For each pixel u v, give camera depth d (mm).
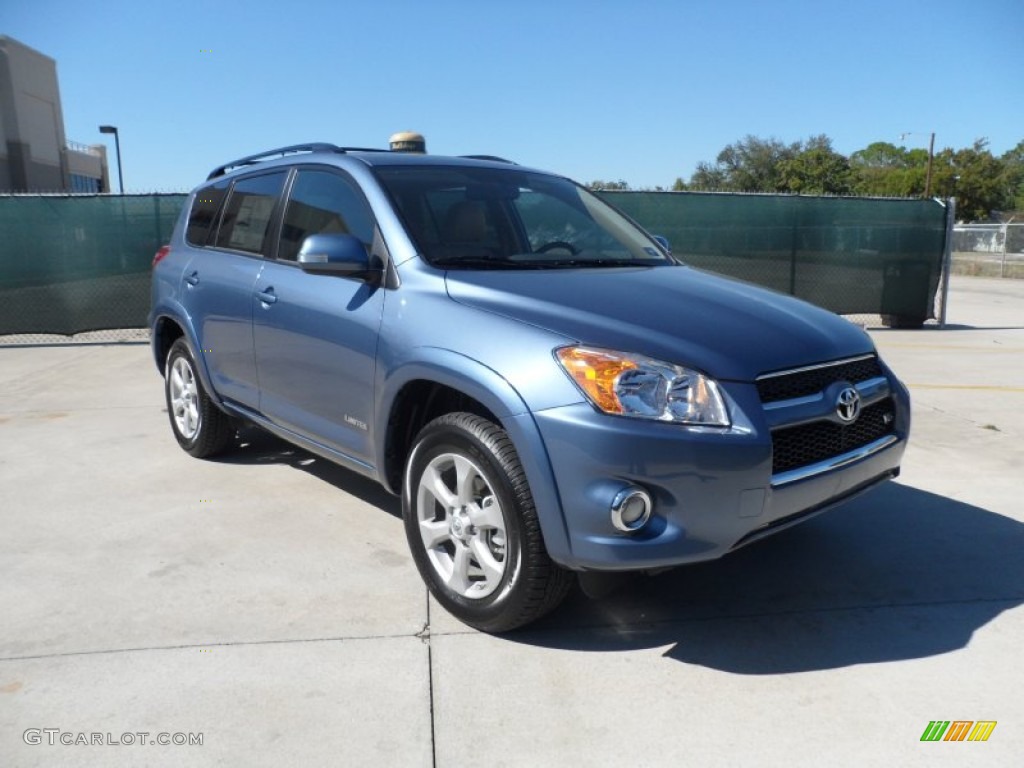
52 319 10773
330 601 3346
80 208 10641
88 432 5992
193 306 4871
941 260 11945
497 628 3033
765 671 2869
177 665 2881
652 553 2680
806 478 2871
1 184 47656
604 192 11086
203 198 5262
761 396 2812
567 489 2699
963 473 5027
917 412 6641
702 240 11328
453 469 3213
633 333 2826
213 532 4055
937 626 3182
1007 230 25547
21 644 3016
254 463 5184
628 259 3967
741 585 3529
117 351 10125
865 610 3309
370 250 3623
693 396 2701
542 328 2879
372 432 3523
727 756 2426
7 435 5914
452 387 3014
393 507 4402
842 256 11695
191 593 3410
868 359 3311
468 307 3107
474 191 3951
